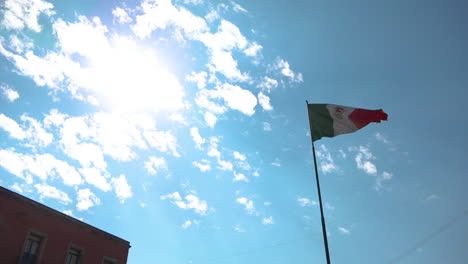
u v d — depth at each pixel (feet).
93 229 86.43
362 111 60.75
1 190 69.72
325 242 49.37
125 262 92.22
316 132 61.57
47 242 75.25
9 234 69.05
